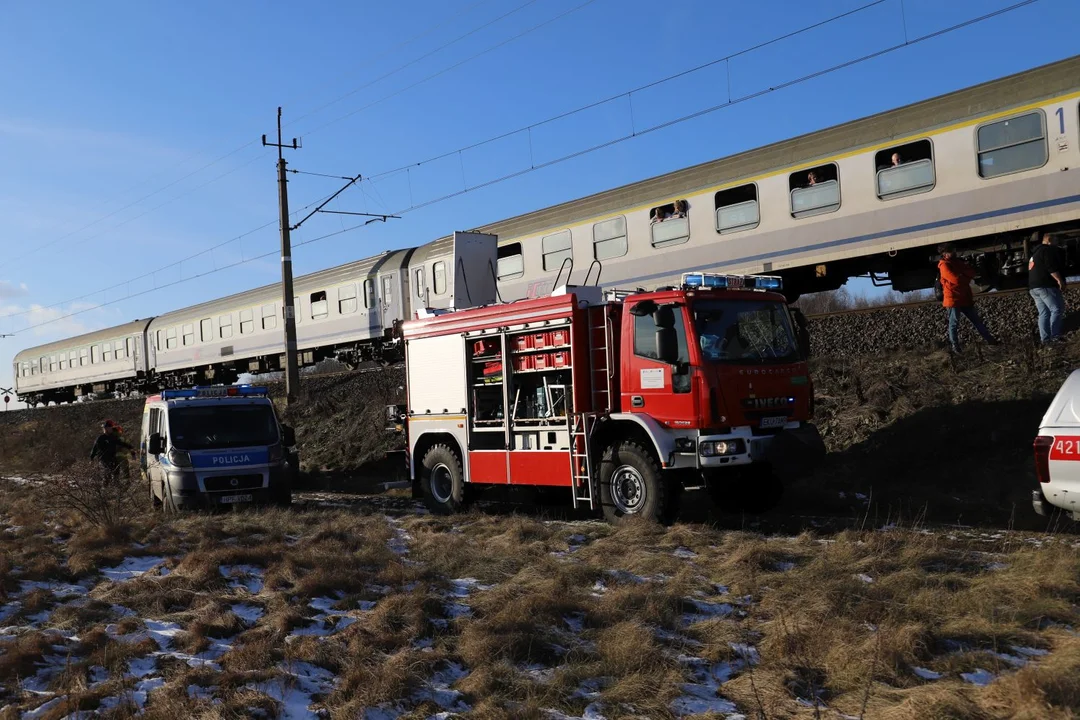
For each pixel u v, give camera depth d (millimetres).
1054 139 12750
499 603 6145
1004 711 3971
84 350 41875
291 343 22312
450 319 11383
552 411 10062
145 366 37188
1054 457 6941
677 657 4980
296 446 19922
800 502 10336
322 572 7078
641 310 9180
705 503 10820
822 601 5543
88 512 11078
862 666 4535
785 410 9297
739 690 4543
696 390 8781
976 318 12023
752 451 8852
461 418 11203
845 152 15141
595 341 9758
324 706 4582
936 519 8875
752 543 7180
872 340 14016
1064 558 5984
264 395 13688
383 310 25156
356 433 18906
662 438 8875
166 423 12734
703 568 6980
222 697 4605
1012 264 14008
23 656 5367
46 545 9508
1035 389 10453
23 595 7188
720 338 9000
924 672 4570
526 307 10328
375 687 4652
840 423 11812
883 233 14742
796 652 4887
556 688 4609
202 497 12281
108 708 4555
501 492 12898
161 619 6324
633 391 9344
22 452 27188
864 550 6941
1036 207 12992
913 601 5496
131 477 15188
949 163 13914
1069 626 5020
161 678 5023
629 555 7414
